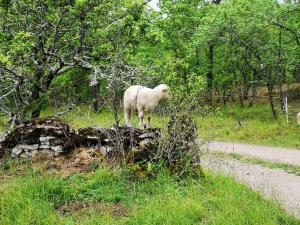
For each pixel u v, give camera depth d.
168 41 28.27
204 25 27.62
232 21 26.17
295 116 25.47
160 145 8.80
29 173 8.09
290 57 26.14
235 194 8.00
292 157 14.64
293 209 8.01
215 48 31.77
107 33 12.20
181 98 9.55
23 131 9.16
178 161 8.84
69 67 12.70
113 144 8.98
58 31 11.88
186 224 6.51
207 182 8.56
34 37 11.65
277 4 25.20
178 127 9.00
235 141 18.86
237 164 13.18
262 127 21.14
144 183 8.08
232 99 35.75
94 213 6.78
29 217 6.48
